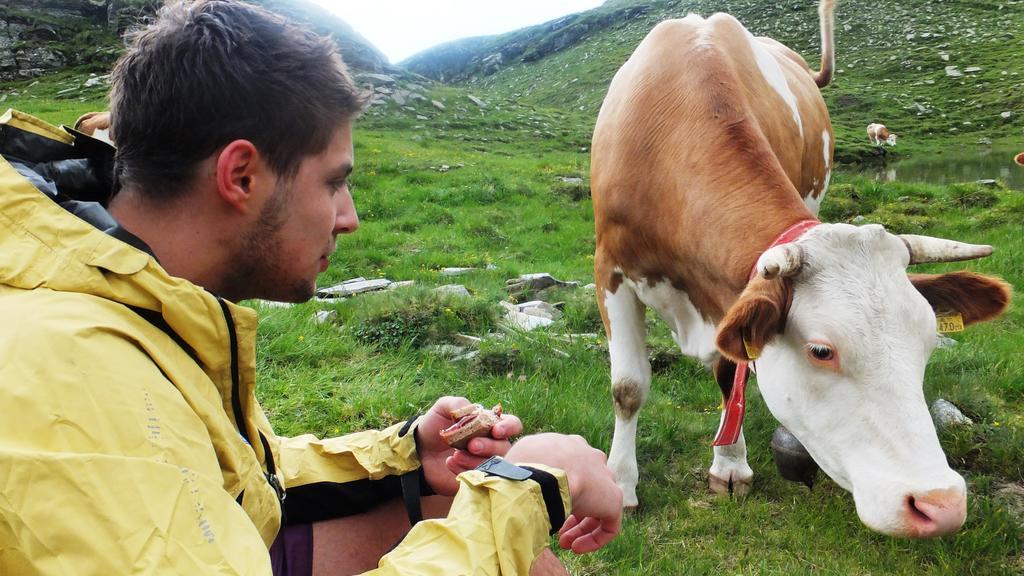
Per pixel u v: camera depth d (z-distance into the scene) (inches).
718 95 141.4
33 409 39.9
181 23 53.0
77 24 1155.9
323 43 57.2
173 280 49.3
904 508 96.7
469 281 314.2
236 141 52.7
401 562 49.1
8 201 47.1
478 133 976.9
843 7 1987.0
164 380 46.4
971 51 1625.2
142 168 53.7
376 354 211.2
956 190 502.9
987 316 113.8
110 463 39.8
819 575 125.6
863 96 1440.7
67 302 44.8
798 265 107.1
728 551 132.8
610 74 1862.7
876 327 103.4
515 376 199.6
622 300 156.5
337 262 355.9
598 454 62.7
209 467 46.1
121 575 38.3
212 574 41.0
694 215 134.2
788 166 175.8
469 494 53.0
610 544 129.5
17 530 37.3
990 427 169.0
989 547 131.9
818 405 108.0
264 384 180.7
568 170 653.9
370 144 743.7
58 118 735.7
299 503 77.3
